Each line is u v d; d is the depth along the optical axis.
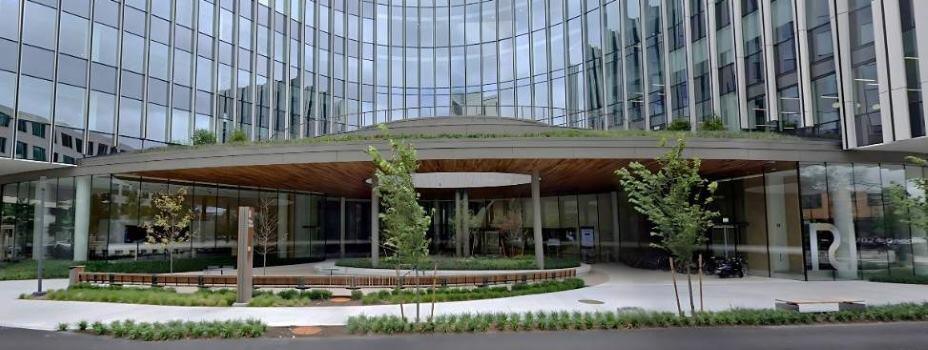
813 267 20.45
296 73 37.81
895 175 21.50
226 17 32.56
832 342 9.95
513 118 30.61
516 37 41.16
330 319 12.51
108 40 26.27
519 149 18.59
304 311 13.61
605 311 12.98
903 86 18.78
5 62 22.83
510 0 41.88
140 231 25.25
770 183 22.23
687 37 30.19
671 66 31.38
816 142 20.34
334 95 40.81
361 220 38.25
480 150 18.64
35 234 25.80
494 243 36.78
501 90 41.19
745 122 26.03
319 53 39.97
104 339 10.73
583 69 36.72
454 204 38.84
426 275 18.34
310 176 23.66
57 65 24.34
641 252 29.34
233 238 29.17
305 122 38.03
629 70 33.78
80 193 24.64
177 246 26.58
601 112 35.16
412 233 11.50
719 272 22.12
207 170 21.55
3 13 22.95
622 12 34.56
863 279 20.66
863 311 12.24
